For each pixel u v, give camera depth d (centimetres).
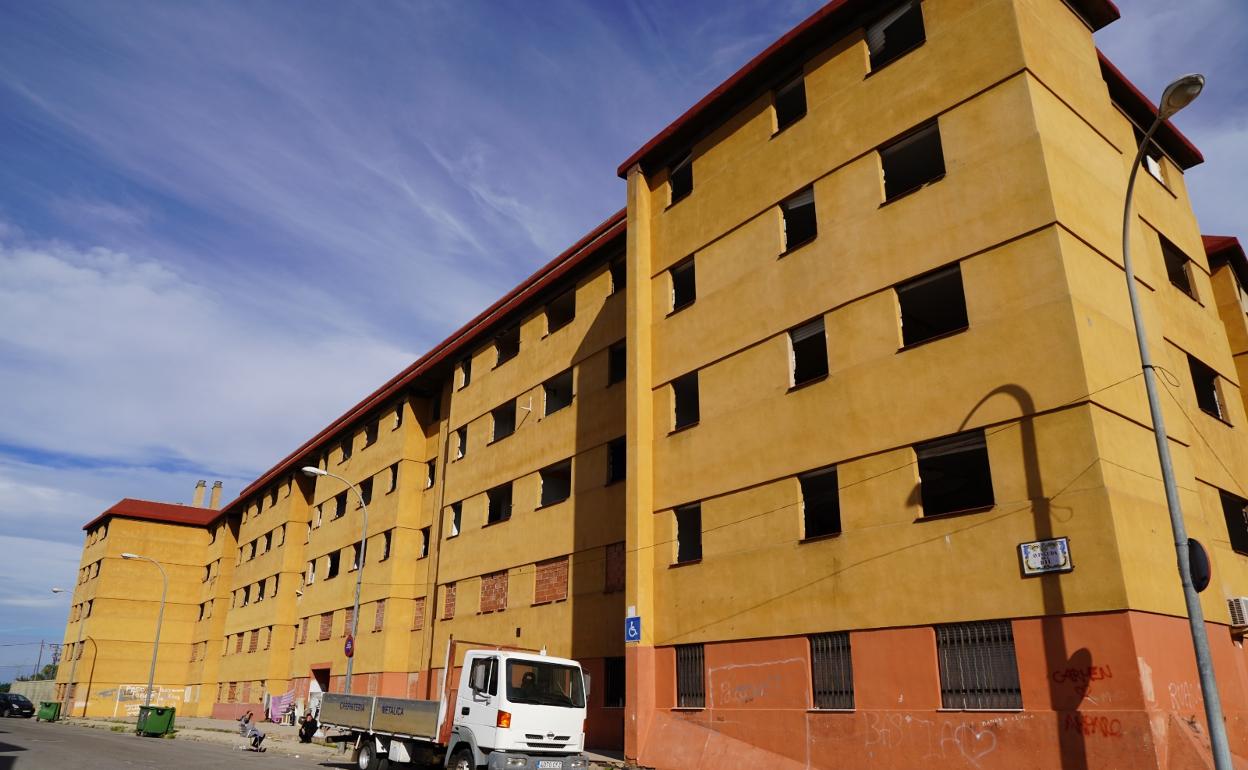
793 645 1666
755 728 1683
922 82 1723
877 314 1683
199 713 5347
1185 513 1478
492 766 1427
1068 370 1369
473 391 3350
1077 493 1309
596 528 2473
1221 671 1415
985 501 2134
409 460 3691
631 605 2012
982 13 1653
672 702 1900
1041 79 1585
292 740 2994
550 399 2930
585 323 2753
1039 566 1320
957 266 1577
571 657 2428
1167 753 1149
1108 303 1491
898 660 1470
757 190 2050
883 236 1714
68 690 6025
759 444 1864
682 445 2078
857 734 1494
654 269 2328
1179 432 1567
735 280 2048
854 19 1912
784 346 1872
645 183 2419
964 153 1609
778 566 1744
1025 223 1484
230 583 5769
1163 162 2091
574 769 1488
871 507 1593
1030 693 1284
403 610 3475
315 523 4503
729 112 2205
